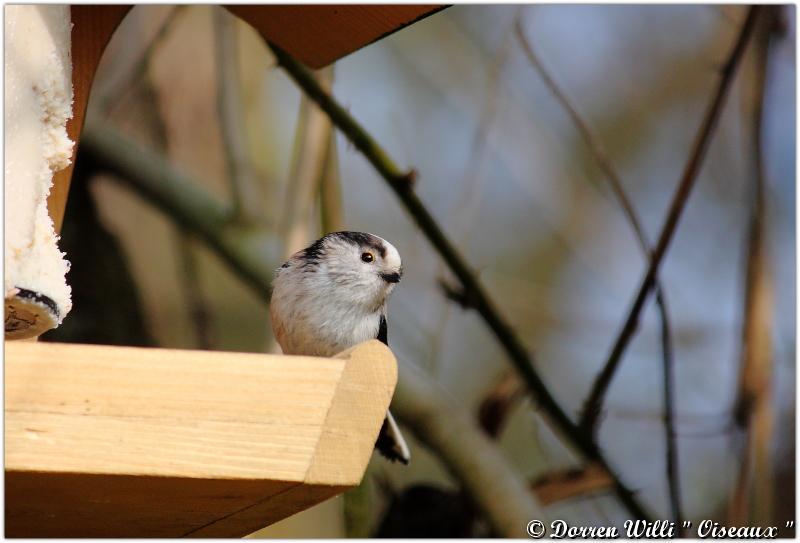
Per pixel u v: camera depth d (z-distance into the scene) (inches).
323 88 315.6
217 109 369.4
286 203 331.9
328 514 380.8
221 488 163.6
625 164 453.7
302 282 277.7
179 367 160.6
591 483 323.3
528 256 451.8
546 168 424.2
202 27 379.6
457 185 438.6
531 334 427.8
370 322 281.7
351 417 164.2
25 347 156.6
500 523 310.2
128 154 335.3
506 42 377.7
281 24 275.1
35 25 193.3
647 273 323.0
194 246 376.2
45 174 193.2
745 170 382.0
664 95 468.1
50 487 161.8
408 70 454.6
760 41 374.9
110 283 340.5
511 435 399.9
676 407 412.2
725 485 393.4
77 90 230.1
